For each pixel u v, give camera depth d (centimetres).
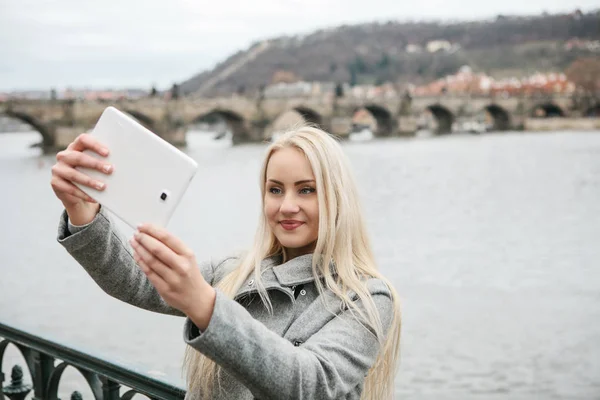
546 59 19025
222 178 6781
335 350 223
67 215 262
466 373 1753
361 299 238
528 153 9556
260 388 202
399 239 3888
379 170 7494
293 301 249
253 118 11538
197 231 4038
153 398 314
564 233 4038
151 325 1988
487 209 4991
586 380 1711
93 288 2528
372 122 17762
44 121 9525
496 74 19562
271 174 258
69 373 1070
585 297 2548
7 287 2575
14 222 4275
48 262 3055
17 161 8856
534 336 2058
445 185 6338
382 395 252
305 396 205
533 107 15100
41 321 2078
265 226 271
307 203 254
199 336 195
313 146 251
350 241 250
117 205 222
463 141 12275
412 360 1841
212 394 251
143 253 191
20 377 397
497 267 3139
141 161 221
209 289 199
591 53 18450
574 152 9612
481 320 2233
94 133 225
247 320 202
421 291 2700
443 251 3544
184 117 10638
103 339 1869
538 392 1650
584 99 15412
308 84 19838
